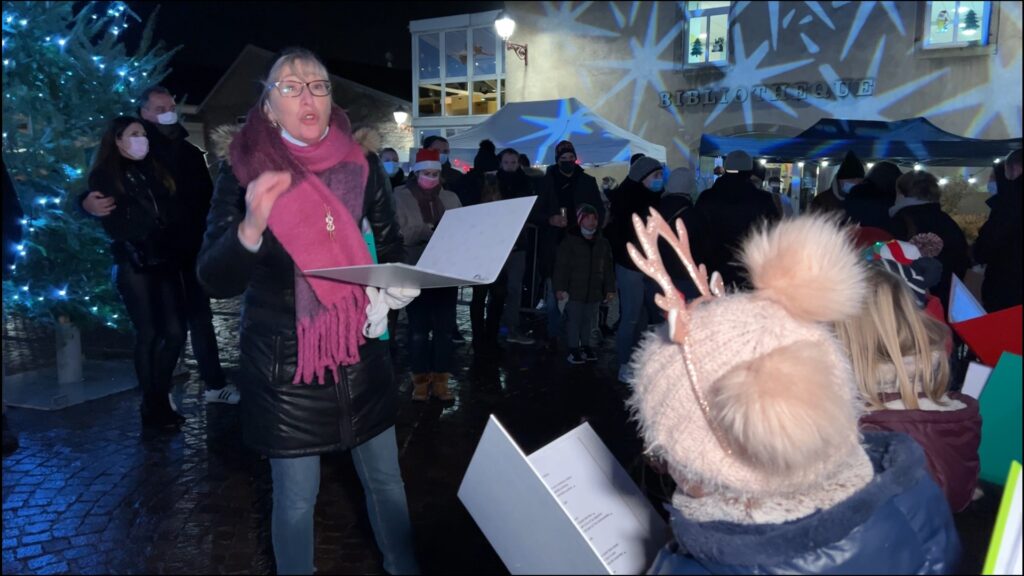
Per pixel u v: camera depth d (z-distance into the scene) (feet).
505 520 5.39
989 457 7.32
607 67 47.24
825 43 41.91
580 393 18.13
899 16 40.19
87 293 17.11
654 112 46.29
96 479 12.65
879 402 6.97
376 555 10.20
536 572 5.30
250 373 7.34
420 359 17.11
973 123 39.42
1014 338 7.72
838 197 20.01
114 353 20.90
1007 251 13.60
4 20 15.98
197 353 16.61
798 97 42.70
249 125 7.17
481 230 7.24
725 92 44.39
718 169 35.32
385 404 7.84
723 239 15.48
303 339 7.14
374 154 8.11
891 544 4.28
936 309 10.16
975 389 7.90
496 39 54.54
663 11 45.50
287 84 7.13
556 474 6.23
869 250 10.50
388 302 7.36
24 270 16.53
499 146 36.04
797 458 3.74
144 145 13.85
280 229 6.93
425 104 59.11
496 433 5.23
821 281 4.33
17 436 14.69
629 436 15.12
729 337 4.30
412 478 12.82
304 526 7.48
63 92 17.07
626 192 18.06
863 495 4.27
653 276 4.56
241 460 13.53
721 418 3.89
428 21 57.26
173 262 14.64
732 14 43.68
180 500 11.88
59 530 10.85
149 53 19.26
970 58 39.11
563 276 20.83
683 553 4.74
